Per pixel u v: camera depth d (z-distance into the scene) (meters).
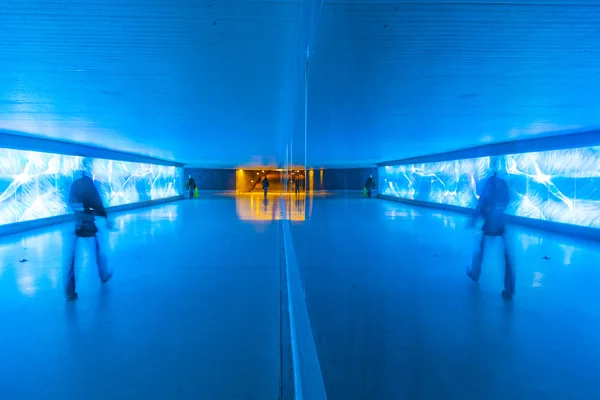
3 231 8.54
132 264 5.96
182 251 6.95
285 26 2.64
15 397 2.41
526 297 4.22
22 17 2.45
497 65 3.38
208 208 15.77
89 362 2.85
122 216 12.62
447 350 2.89
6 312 3.88
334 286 4.70
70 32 2.71
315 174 30.28
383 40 2.77
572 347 2.95
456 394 2.31
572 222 8.34
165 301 4.22
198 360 2.87
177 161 20.52
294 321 3.30
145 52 3.14
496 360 2.75
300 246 7.52
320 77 3.80
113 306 4.06
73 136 8.95
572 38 2.70
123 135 8.84
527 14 2.32
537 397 2.29
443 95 4.56
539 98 4.66
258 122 6.96
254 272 5.47
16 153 9.02
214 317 3.75
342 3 2.16
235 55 3.23
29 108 5.48
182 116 6.26
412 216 12.77
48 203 10.17
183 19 2.50
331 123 6.99
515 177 9.94
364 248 7.29
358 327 3.32
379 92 4.42
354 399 2.22
